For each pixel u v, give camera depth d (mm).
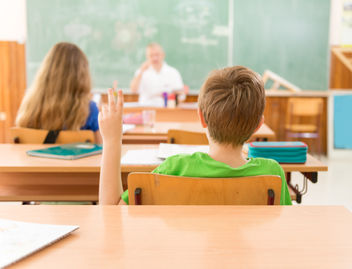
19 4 5223
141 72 5012
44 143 1831
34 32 5145
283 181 951
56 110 1883
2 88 5254
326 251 550
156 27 5238
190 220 669
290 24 5270
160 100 5031
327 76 5359
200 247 561
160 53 5066
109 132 958
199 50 5285
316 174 1428
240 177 864
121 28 5215
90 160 1463
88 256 530
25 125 1937
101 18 5188
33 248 538
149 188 888
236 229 630
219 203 879
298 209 736
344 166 4691
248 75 948
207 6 5215
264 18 5254
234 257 528
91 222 658
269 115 5406
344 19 5305
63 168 1361
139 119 2715
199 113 986
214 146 959
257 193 870
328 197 3293
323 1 5238
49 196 1598
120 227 635
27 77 5211
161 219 672
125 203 914
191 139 1993
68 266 501
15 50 5223
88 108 1957
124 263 510
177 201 888
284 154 1438
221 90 919
